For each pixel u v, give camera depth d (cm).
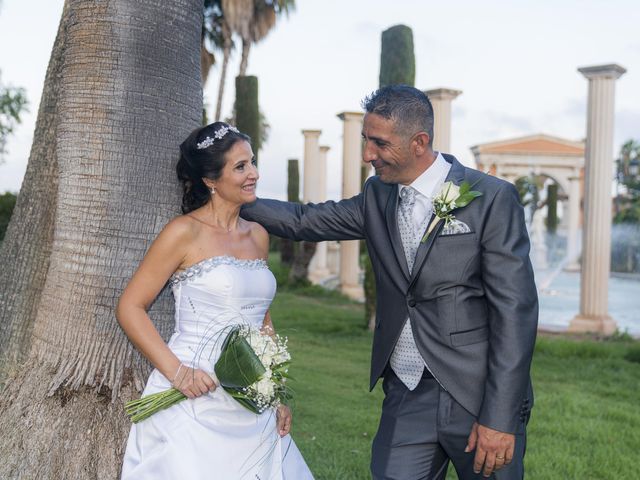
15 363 303
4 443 275
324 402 627
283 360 257
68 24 285
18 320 305
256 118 1420
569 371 863
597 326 1245
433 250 260
